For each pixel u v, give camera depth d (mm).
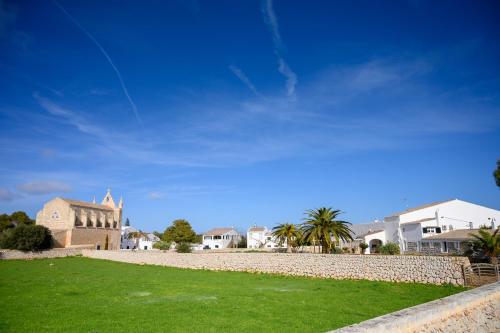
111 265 52281
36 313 17922
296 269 37469
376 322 7473
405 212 63750
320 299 22203
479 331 10578
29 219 107875
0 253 59562
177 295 24031
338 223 44812
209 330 14906
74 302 21078
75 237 82500
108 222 98312
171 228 111875
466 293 10977
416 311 8562
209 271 43781
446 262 26375
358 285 28844
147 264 53531
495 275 25641
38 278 34281
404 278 28766
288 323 16031
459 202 60875
